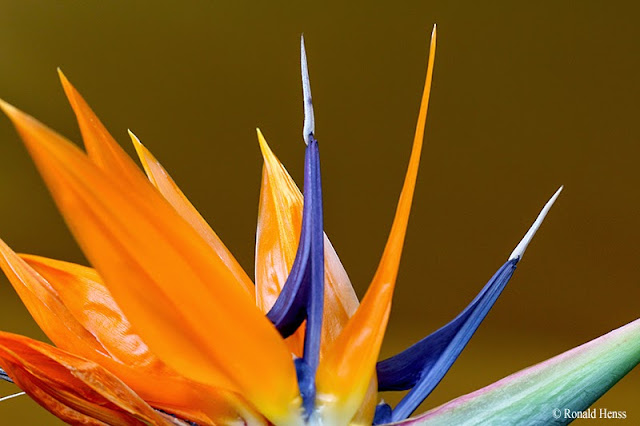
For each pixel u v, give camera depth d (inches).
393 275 23.7
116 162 22.4
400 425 23.9
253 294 25.5
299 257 24.0
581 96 52.3
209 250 22.6
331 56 54.0
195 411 23.7
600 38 51.6
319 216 24.1
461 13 52.4
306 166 24.1
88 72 56.1
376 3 52.9
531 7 51.7
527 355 52.1
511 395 24.0
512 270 24.8
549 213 53.4
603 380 24.1
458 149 53.7
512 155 53.4
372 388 24.1
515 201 53.7
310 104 24.2
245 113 55.4
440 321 54.6
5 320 54.5
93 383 23.3
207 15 54.5
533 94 52.7
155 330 22.6
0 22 55.9
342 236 55.7
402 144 54.4
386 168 54.8
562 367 24.1
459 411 24.0
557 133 52.8
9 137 58.1
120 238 22.2
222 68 55.1
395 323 54.7
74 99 22.7
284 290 24.1
